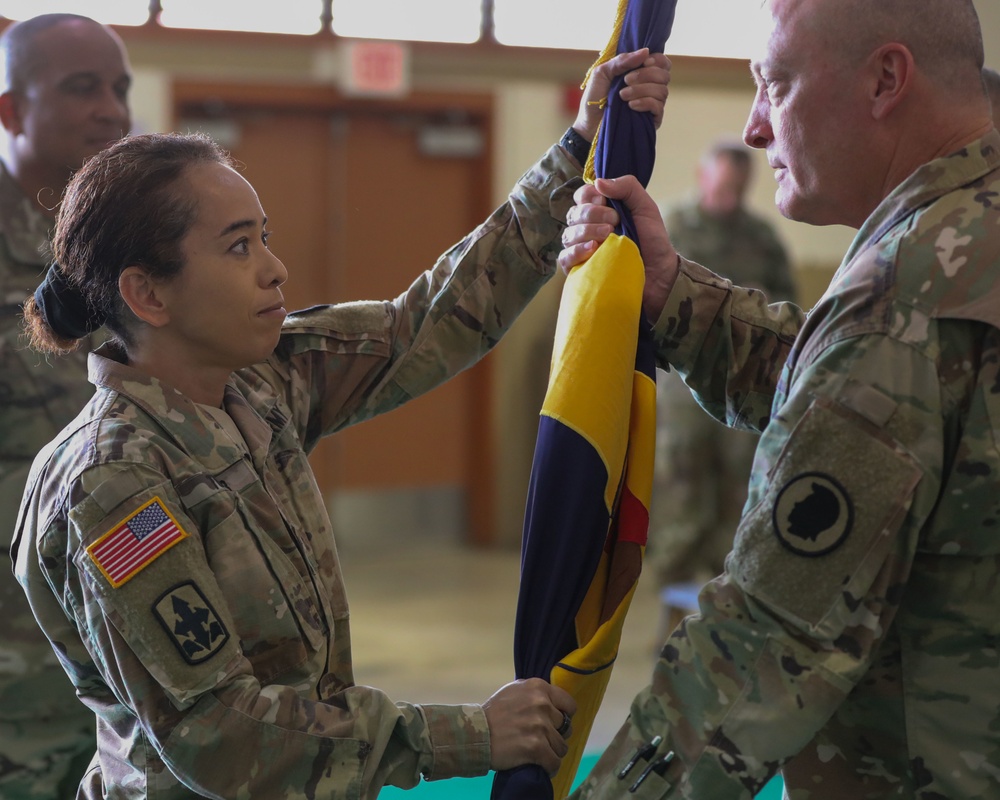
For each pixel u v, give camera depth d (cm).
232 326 197
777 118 192
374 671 584
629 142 228
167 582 177
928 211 174
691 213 653
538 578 208
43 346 214
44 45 291
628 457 217
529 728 192
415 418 874
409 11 836
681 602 598
